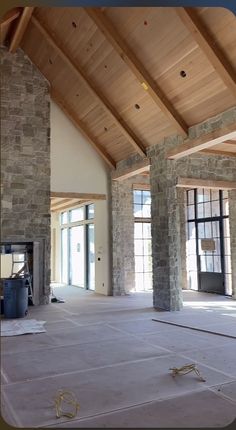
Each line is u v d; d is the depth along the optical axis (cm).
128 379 367
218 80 588
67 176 979
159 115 743
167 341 514
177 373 380
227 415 287
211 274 1031
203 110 659
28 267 878
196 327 596
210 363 415
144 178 1103
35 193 902
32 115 914
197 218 1089
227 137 639
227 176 885
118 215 1022
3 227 862
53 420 281
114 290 1002
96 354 455
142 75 663
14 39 851
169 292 757
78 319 681
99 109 870
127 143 900
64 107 959
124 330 586
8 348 485
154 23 577
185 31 555
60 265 1410
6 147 880
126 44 647
